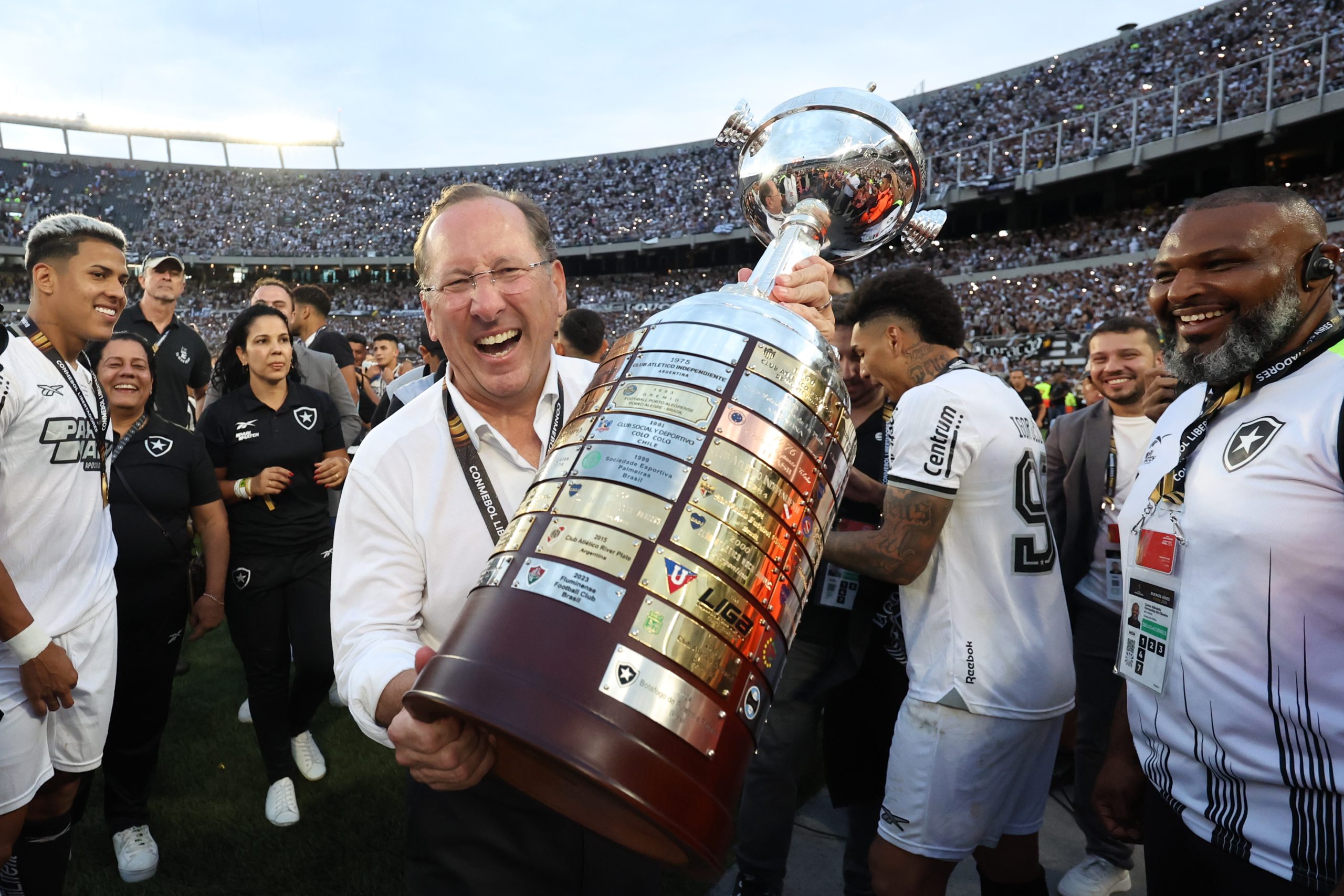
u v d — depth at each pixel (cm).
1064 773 363
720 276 4066
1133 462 296
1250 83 2495
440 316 115
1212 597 134
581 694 72
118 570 277
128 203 4397
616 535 78
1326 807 122
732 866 286
